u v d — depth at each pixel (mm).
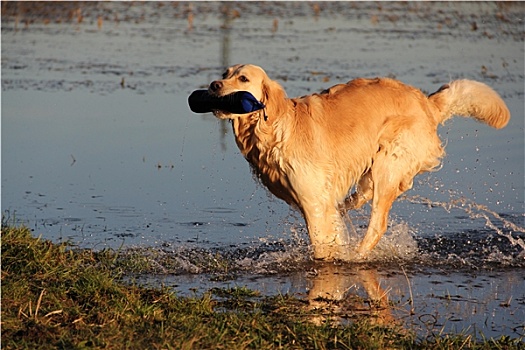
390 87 16047
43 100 27516
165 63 33750
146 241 15992
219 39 39594
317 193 14906
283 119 14648
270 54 34656
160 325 10766
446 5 52969
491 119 16906
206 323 11047
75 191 19359
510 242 16547
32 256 13219
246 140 14969
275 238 16516
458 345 10789
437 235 16984
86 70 32406
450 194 19625
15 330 10297
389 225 17516
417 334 11352
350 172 15461
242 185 20266
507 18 47562
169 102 27438
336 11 50875
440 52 35906
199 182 20359
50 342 10016
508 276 14383
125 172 20969
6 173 20609
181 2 55156
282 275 14203
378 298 12961
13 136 23797
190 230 16859
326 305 12492
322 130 15047
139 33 41969
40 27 43812
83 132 24250
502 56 35250
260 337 10633
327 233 15117
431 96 16719
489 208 18688
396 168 15750
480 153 22500
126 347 9930
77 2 53562
